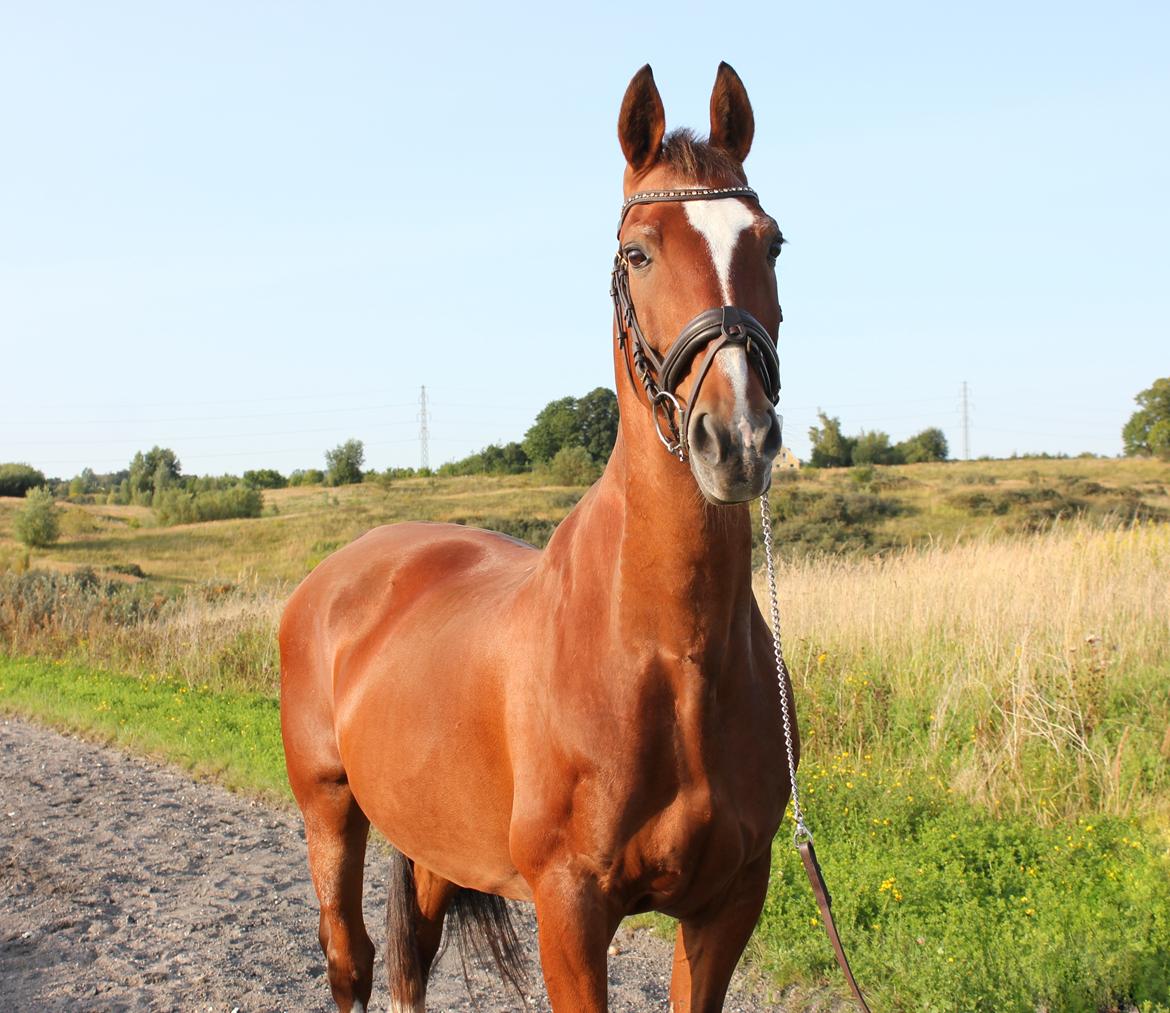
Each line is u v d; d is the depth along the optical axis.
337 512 40.53
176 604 14.94
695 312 2.00
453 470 59.28
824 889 2.41
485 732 2.53
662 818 2.20
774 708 2.36
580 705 2.22
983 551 10.01
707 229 2.07
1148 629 7.24
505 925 3.19
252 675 10.52
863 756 6.14
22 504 48.97
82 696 10.09
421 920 3.26
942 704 6.18
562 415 47.62
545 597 2.45
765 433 1.86
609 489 2.32
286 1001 3.90
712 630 2.14
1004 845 4.70
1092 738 5.70
